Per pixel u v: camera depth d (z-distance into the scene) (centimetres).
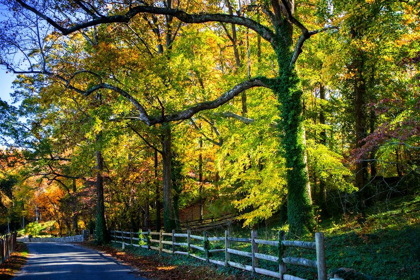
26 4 1060
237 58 2075
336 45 1529
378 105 969
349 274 570
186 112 1335
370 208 1499
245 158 1551
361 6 1313
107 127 1662
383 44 1461
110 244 2411
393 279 612
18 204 5388
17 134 2353
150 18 1964
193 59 2030
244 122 1661
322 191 2045
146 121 1298
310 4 1653
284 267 695
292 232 1236
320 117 2225
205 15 1322
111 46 1702
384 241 885
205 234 1114
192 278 930
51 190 4553
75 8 1186
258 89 1686
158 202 2650
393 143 841
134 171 2509
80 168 2702
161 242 1554
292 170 1273
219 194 2302
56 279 984
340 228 1222
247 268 836
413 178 1547
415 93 1023
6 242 1551
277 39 1317
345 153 2195
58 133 2017
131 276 1017
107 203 2934
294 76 1286
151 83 1578
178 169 2731
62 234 5253
